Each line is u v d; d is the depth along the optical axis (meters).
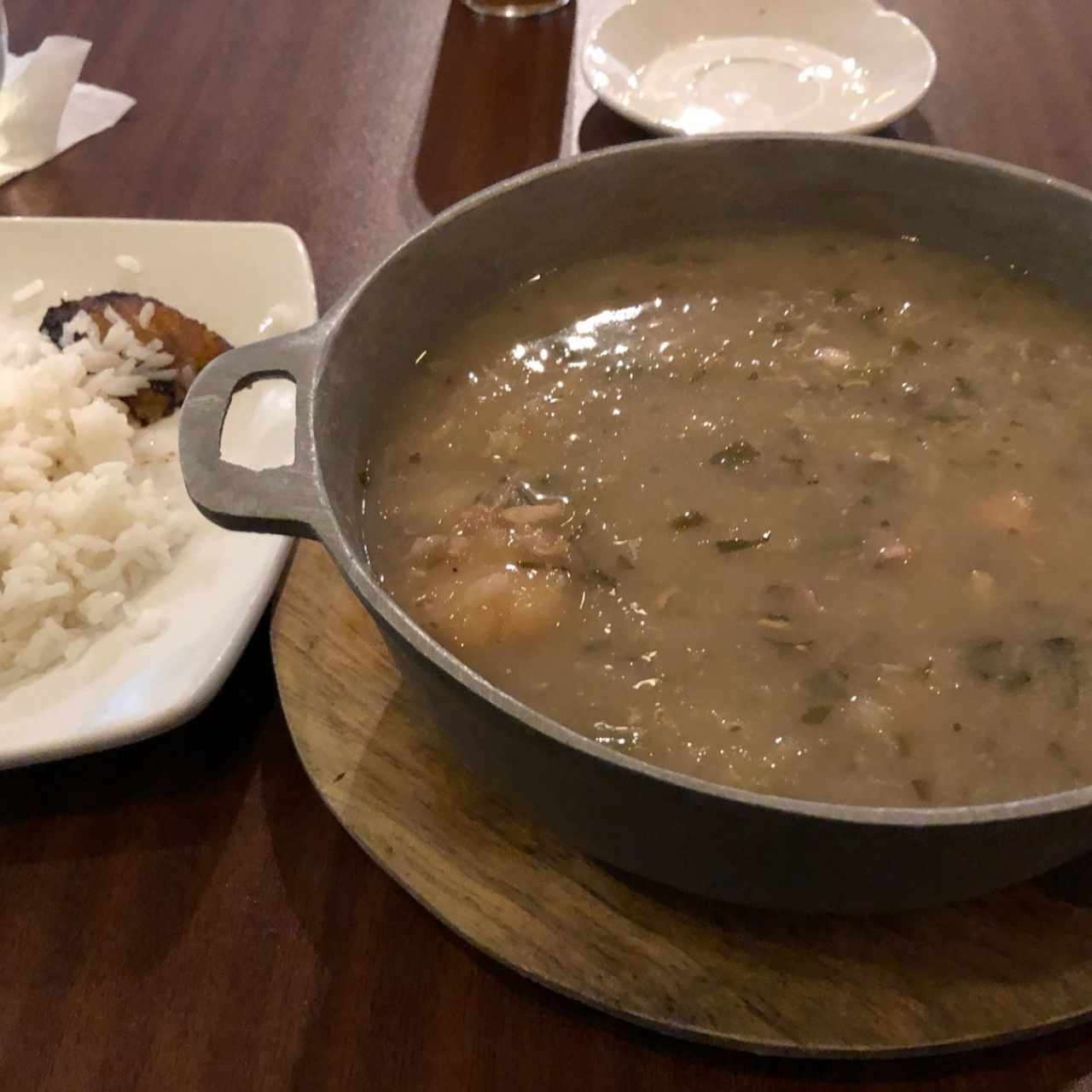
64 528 0.43
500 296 0.42
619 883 0.33
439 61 0.64
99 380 0.47
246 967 0.33
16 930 0.34
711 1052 0.31
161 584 0.42
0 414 0.45
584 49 0.60
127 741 0.36
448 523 0.37
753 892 0.27
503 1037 0.32
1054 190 0.39
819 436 0.39
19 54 0.65
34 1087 0.31
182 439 0.30
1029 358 0.40
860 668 0.33
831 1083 0.31
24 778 0.37
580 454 0.38
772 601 0.35
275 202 0.56
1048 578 0.35
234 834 0.36
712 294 0.43
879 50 0.59
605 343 0.41
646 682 0.33
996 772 0.31
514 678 0.34
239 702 0.39
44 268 0.52
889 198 0.42
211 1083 0.31
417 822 0.34
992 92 0.60
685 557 0.36
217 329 0.51
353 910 0.34
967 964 0.31
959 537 0.36
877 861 0.24
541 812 0.29
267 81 0.63
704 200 0.42
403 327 0.38
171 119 0.61
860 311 0.42
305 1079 0.31
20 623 0.40
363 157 0.58
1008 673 0.33
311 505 0.28
